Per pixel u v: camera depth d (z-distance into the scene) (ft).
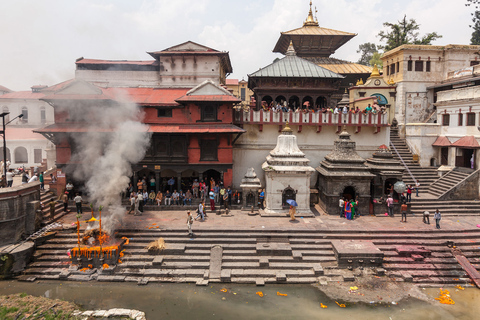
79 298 51.85
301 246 64.85
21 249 60.18
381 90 123.95
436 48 123.85
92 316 46.68
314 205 91.09
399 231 69.36
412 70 124.57
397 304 50.96
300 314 48.06
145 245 64.49
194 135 84.99
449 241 66.28
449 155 102.53
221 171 86.48
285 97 103.35
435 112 122.31
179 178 85.97
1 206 61.98
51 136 81.41
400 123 125.39
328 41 138.00
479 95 93.61
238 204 87.20
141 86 106.42
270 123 92.48
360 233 69.00
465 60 124.16
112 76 105.81
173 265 59.62
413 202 86.99
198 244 64.90
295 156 82.12
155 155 85.10
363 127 96.68
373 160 88.94
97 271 58.95
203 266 59.72
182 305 49.98
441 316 48.06
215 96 83.66
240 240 65.82
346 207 78.28
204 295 52.85
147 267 59.62
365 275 58.49
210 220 75.56
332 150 96.22
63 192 85.15
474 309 50.03
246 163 94.89
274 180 80.28
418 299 52.37
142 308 49.11
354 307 49.96
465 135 98.58
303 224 72.84
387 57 136.87
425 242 66.39
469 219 79.20
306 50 142.00
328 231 68.85
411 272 59.26
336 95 138.51
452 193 89.15
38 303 49.62
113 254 59.26
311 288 55.11
